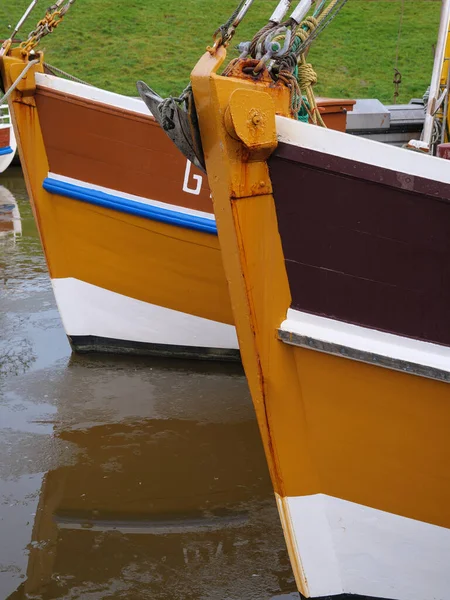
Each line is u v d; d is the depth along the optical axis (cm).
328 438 295
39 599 322
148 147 509
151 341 569
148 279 546
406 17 1930
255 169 261
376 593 315
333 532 308
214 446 446
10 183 1212
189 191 514
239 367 566
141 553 353
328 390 287
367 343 276
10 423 468
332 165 261
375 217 265
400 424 287
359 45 1739
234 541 362
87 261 549
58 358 570
